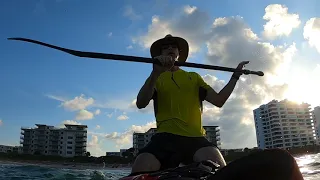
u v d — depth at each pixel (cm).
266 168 142
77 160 10188
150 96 276
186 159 272
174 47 319
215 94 303
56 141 12444
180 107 288
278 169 141
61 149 12381
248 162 146
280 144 13312
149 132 12769
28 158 10056
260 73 308
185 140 274
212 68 293
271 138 13725
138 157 273
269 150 149
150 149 274
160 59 257
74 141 12600
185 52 326
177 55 321
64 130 12569
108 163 10019
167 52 316
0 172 2070
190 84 302
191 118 287
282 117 13575
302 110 13888
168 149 268
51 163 9744
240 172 147
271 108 13738
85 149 12650
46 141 12400
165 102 294
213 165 224
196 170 210
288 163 143
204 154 267
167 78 304
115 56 256
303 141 13425
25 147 12169
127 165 9550
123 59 255
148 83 271
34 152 11419
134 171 266
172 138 274
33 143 12275
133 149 10962
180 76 306
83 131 12788
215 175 154
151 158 266
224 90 298
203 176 204
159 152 269
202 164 222
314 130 13612
